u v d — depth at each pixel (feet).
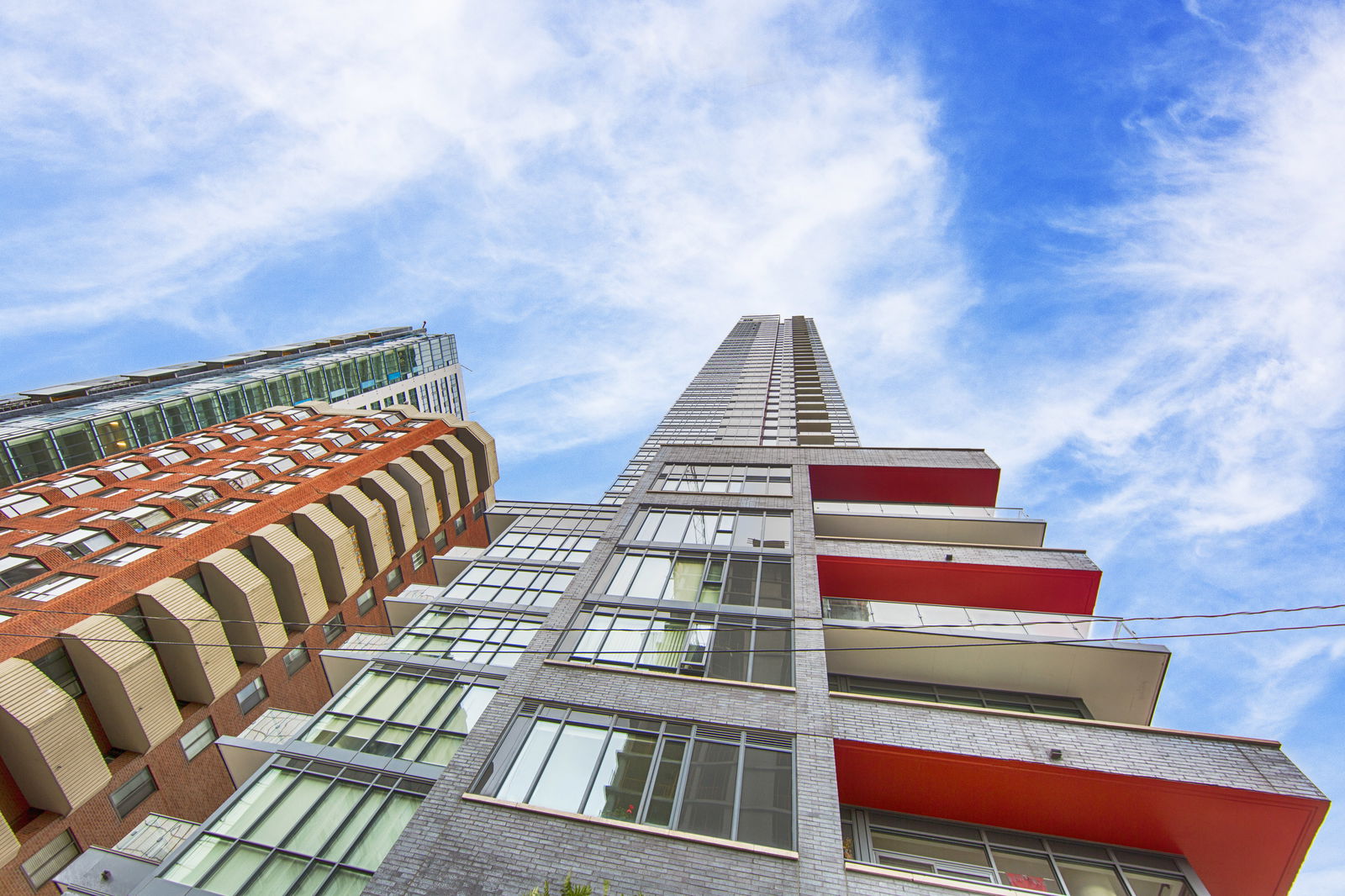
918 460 77.92
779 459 78.02
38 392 133.18
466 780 36.24
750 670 43.50
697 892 29.09
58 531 76.38
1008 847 39.01
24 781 52.90
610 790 35.14
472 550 111.45
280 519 89.45
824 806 32.71
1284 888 36.09
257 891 38.47
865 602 58.23
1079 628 50.88
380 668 63.93
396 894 29.89
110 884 39.75
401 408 152.56
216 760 69.77
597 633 47.65
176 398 141.18
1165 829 36.65
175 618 66.64
